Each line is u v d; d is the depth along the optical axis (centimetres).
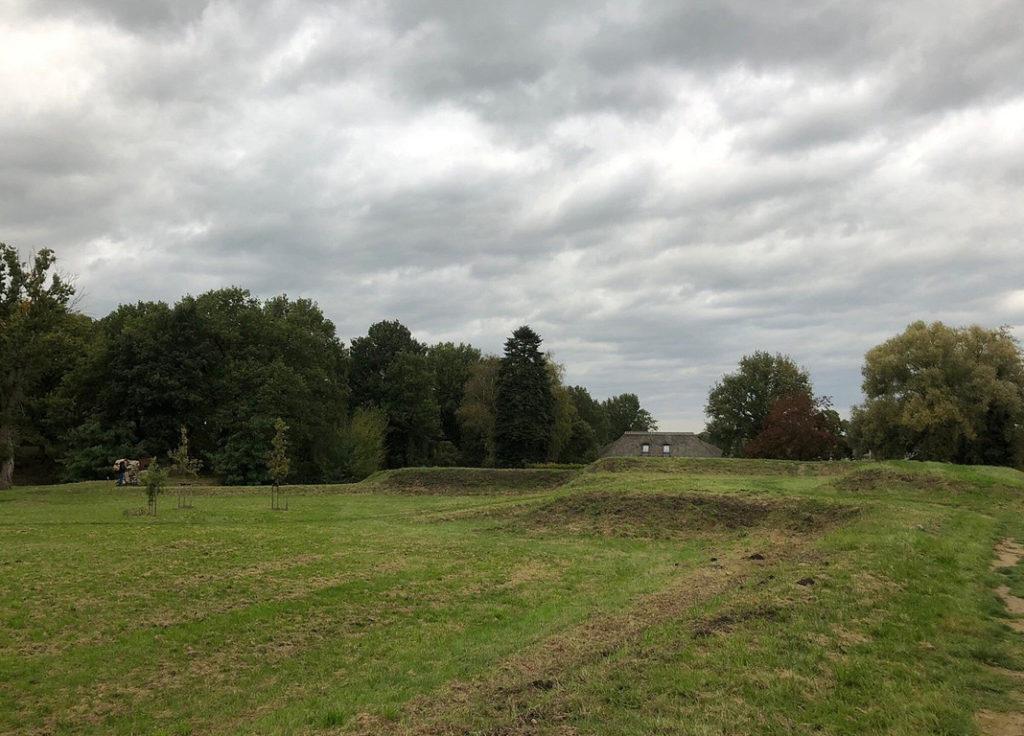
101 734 880
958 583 1324
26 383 5259
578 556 2102
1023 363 5709
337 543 2353
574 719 738
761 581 1406
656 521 2622
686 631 1046
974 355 5769
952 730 704
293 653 1180
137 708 957
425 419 8862
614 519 2684
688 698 780
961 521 2158
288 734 802
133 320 6656
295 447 6369
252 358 6669
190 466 4181
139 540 2391
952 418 5497
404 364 8925
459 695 892
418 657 1130
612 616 1287
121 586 1638
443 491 4666
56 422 6412
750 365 8956
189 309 6384
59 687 1030
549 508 2908
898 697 778
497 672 985
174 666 1120
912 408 5678
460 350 11106
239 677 1070
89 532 2620
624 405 14250
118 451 5994
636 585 1627
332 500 4172
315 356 7294
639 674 866
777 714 735
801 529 2381
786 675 837
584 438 9906
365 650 1184
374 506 3778
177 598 1534
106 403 6259
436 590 1628
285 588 1633
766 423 6975
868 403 6250
